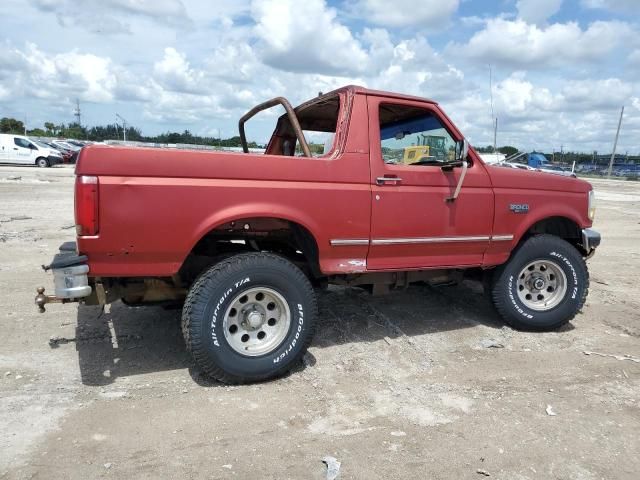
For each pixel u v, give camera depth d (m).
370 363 4.32
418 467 2.93
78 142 48.41
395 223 4.34
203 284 3.71
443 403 3.69
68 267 3.36
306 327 4.01
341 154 4.12
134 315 5.29
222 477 2.80
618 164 60.34
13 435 3.13
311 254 4.25
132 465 2.88
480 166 4.78
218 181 3.68
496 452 3.10
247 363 3.81
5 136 31.53
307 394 3.77
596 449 3.16
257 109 5.25
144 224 3.49
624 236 12.09
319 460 2.97
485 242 4.80
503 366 4.36
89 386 3.79
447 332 5.12
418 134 4.76
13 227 10.23
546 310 5.18
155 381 3.91
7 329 4.82
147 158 3.49
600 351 4.75
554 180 5.18
